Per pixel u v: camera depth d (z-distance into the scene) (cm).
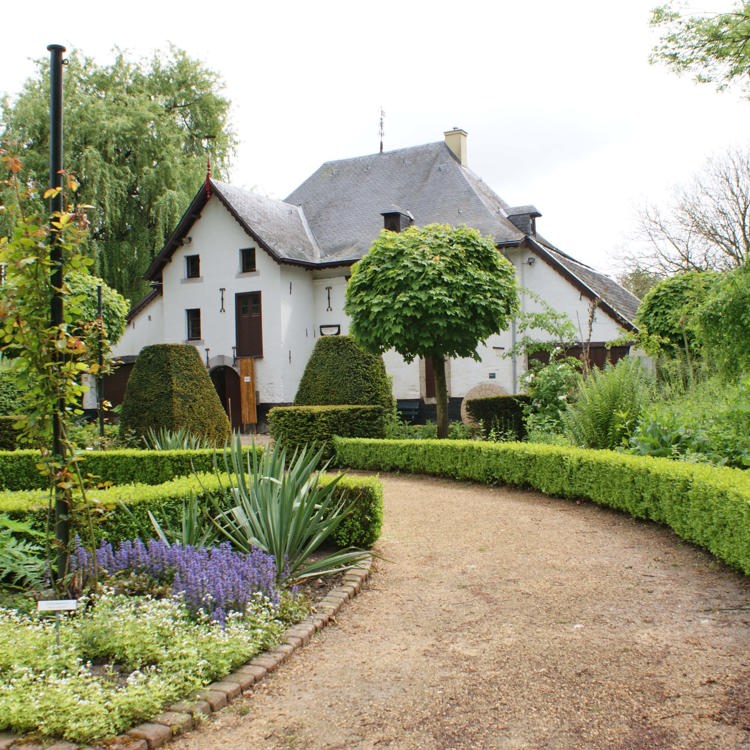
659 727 306
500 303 1241
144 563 475
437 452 1044
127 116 2494
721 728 302
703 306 1030
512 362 1977
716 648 388
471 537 677
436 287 1198
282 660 391
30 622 402
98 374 485
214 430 1328
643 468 680
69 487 439
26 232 425
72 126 2411
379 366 1376
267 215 2280
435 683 361
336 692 354
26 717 296
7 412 1366
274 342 2159
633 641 404
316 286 2311
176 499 585
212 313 2261
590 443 937
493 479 968
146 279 2341
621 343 1558
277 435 1202
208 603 420
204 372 1341
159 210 2455
